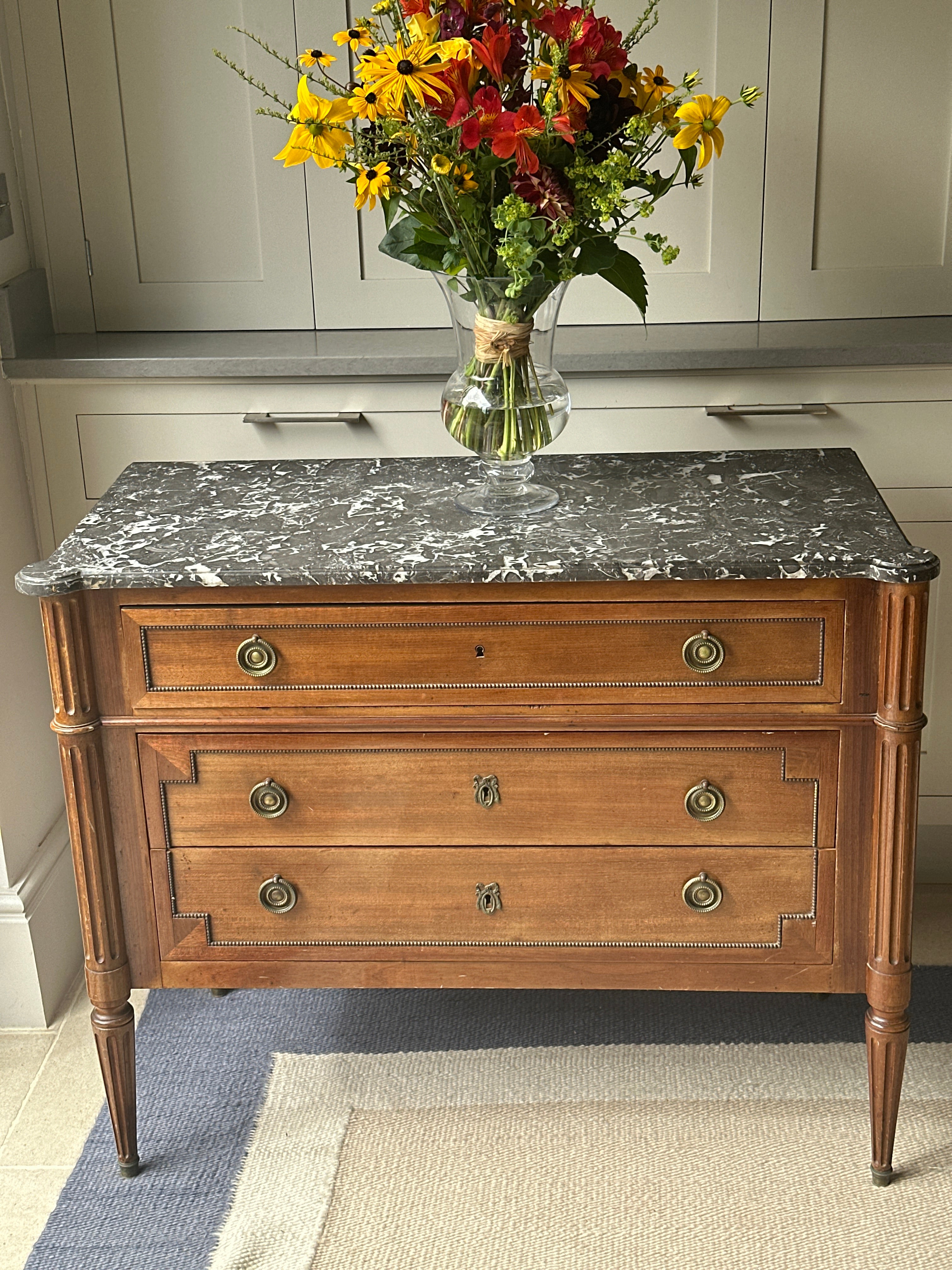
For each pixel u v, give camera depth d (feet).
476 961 6.81
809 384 8.18
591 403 8.27
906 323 8.64
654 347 8.11
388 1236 6.56
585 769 6.47
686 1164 6.93
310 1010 8.25
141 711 6.48
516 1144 7.11
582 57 5.98
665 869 6.61
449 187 6.03
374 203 6.44
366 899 6.73
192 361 8.12
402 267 8.82
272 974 6.88
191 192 8.73
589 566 6.07
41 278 8.76
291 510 6.94
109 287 8.95
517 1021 8.06
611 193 5.93
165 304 8.98
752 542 6.24
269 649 6.33
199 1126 7.34
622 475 7.34
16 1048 8.07
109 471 8.49
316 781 6.55
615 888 6.65
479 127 5.86
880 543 6.18
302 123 6.07
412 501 7.02
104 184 8.71
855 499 6.84
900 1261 6.31
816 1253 6.37
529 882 6.66
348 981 6.87
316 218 8.73
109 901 6.72
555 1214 6.65
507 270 6.24
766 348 7.98
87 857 6.61
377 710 6.41
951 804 9.04
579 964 6.79
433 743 6.46
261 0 8.31
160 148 8.64
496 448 6.64
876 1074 6.63
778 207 8.59
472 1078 7.60
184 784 6.59
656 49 8.33
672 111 6.40
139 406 8.35
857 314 8.81
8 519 8.20
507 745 6.44
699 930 6.70
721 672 6.28
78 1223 6.74
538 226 6.00
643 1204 6.70
